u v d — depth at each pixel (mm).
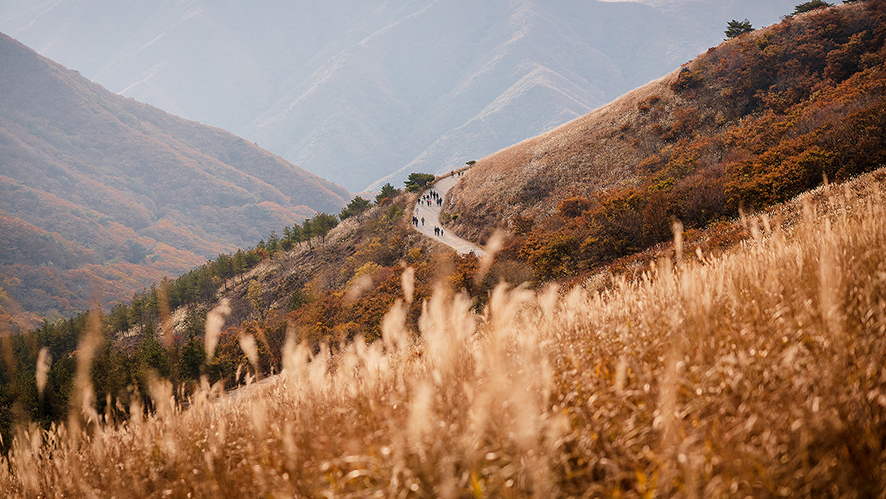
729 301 4109
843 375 2430
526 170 74125
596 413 2598
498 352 2898
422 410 2393
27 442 4898
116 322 70812
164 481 3742
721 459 2072
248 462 3438
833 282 2961
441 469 2232
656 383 2932
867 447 2074
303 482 2746
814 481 2006
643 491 2076
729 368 2705
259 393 4562
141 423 4750
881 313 2980
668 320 3887
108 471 4160
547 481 2115
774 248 5230
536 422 2344
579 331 4715
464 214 73562
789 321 3246
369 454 2764
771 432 2221
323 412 3904
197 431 4473
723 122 59281
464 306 3602
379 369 4488
